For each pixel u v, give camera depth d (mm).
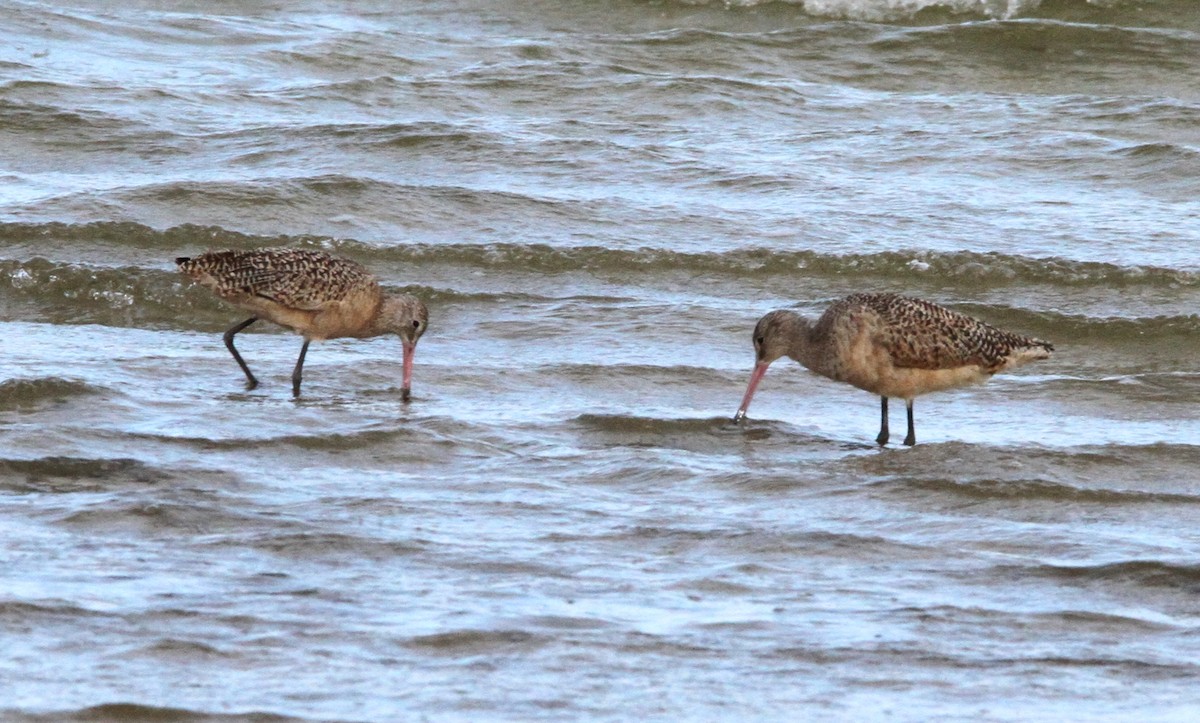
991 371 14055
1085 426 14547
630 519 11227
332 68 26953
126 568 9852
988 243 20031
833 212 20969
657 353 16750
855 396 15555
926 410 15102
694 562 10383
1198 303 18562
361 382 15492
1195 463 13102
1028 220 20828
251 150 22609
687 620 9344
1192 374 15906
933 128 24391
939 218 20844
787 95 26000
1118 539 11039
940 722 8086
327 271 15297
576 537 10789
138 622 9000
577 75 26219
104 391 14039
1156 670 8797
